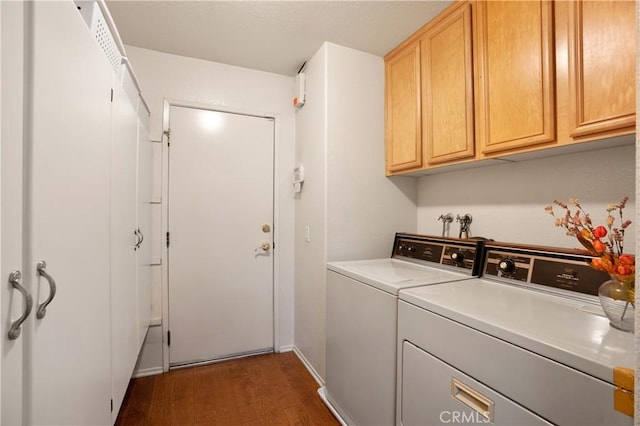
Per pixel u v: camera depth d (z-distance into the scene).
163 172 2.22
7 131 0.56
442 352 1.01
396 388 1.24
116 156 1.25
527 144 1.24
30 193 0.63
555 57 1.15
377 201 2.15
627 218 1.20
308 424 1.65
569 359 0.68
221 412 1.75
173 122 2.25
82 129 0.89
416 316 1.13
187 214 2.29
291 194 2.61
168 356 2.23
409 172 2.01
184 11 1.74
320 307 2.06
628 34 0.94
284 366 2.30
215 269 2.38
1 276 0.55
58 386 0.76
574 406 0.67
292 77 2.61
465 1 1.51
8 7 0.56
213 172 2.37
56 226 0.74
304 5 1.68
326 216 2.00
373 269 1.68
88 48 0.93
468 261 1.53
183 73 2.27
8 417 0.58
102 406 1.09
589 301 1.06
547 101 1.16
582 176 1.34
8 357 0.57
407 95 1.95
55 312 0.74
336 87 2.04
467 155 1.51
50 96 0.70
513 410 0.79
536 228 1.51
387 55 2.15
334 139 2.03
